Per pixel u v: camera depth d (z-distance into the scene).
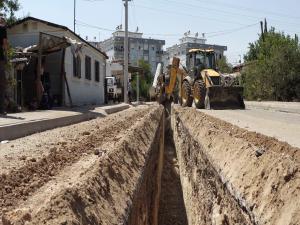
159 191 15.91
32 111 17.70
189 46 94.44
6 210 4.86
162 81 32.53
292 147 8.02
